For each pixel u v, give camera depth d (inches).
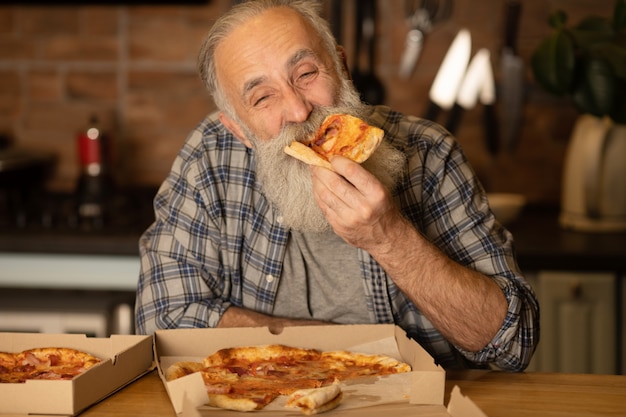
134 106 121.6
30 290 102.8
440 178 63.1
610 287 94.4
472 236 61.8
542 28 115.4
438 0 116.0
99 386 48.8
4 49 121.4
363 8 116.0
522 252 95.4
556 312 95.9
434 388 46.8
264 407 46.9
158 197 67.4
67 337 54.2
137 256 99.4
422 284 55.1
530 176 118.0
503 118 117.4
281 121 55.7
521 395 50.7
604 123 102.2
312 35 56.7
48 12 120.4
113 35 120.5
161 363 53.4
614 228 103.8
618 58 89.0
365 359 53.6
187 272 64.1
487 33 116.2
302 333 55.8
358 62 116.6
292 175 55.3
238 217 64.6
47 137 122.6
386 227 52.4
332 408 46.6
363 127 53.3
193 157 66.6
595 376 54.0
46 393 46.3
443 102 114.1
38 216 110.6
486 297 55.6
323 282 63.9
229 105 60.2
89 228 105.1
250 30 55.9
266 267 64.1
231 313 61.7
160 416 47.2
